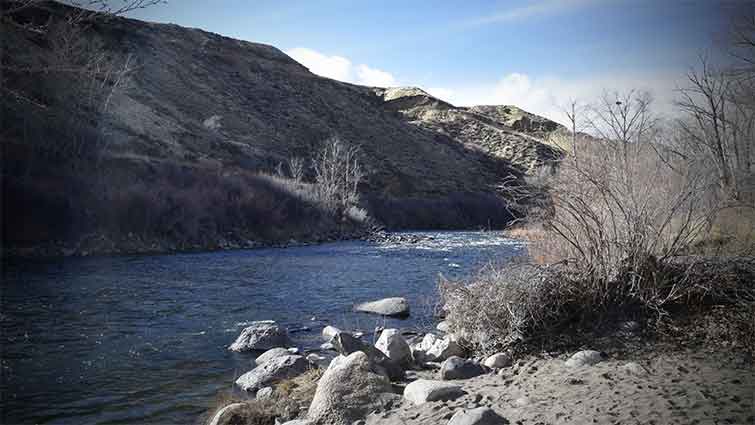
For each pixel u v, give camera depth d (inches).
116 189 979.3
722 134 302.7
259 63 3358.8
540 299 245.1
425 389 177.0
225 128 2242.9
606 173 265.4
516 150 3457.2
